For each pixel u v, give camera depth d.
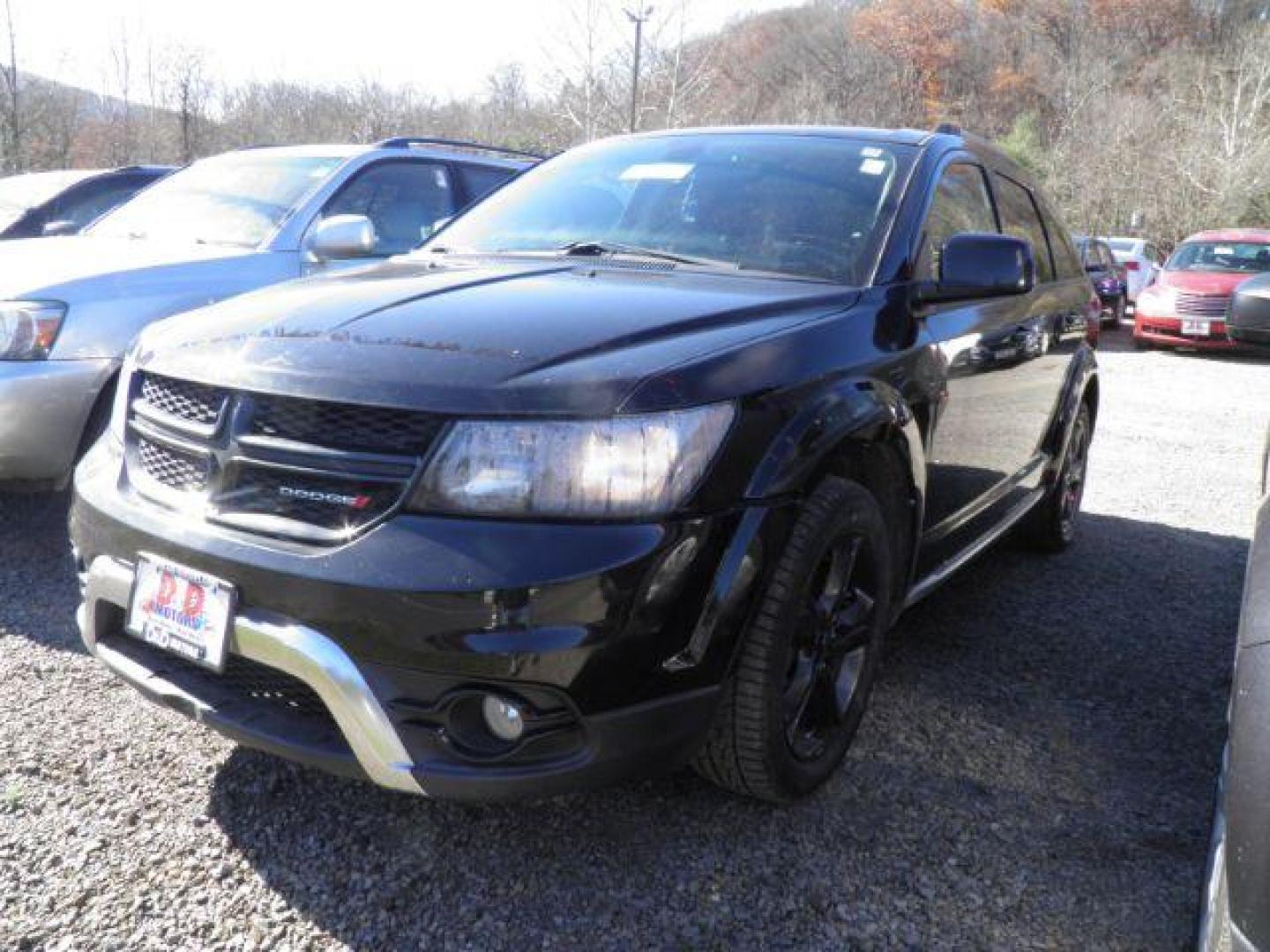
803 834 2.53
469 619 1.98
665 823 2.55
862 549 2.68
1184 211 31.69
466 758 2.07
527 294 2.58
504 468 2.02
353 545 2.05
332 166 5.73
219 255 4.91
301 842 2.43
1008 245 2.93
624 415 2.06
